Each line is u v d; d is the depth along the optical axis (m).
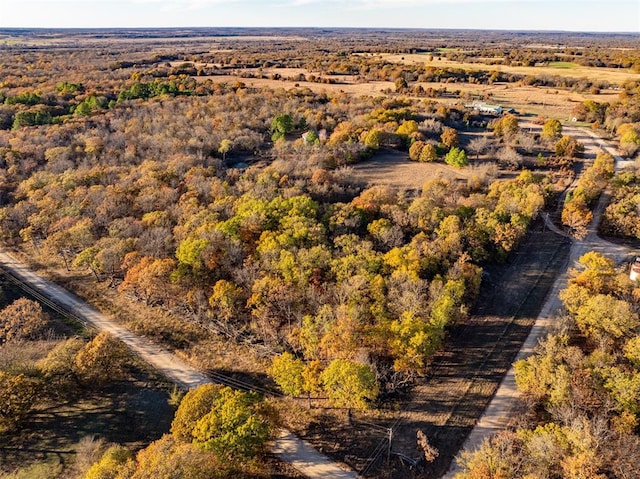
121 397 58.16
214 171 109.38
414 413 53.62
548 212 97.38
